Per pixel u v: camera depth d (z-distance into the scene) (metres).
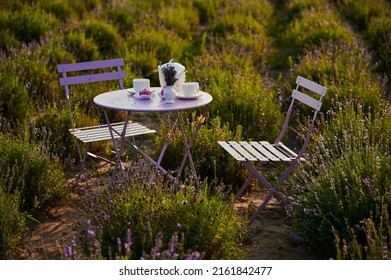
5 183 4.53
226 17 12.31
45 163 4.92
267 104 6.67
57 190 4.89
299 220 4.26
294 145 6.45
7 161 4.84
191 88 4.81
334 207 4.02
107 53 9.75
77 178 5.25
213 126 5.86
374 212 3.88
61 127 6.00
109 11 12.08
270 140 6.23
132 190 4.11
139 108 4.46
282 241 4.32
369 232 3.46
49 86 7.54
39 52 8.30
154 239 3.56
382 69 8.95
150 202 3.93
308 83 4.86
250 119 6.39
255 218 4.61
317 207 3.98
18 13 10.20
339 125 5.62
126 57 9.18
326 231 3.94
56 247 4.22
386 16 11.63
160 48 9.93
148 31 10.95
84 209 4.84
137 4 13.37
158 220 3.62
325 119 6.75
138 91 5.02
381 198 3.89
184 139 4.92
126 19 11.79
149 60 9.23
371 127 5.54
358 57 8.52
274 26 13.30
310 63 8.35
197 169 5.32
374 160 4.27
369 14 12.23
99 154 6.14
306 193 4.40
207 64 8.58
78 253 3.98
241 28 11.80
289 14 13.90
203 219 3.69
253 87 7.27
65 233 4.43
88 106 7.01
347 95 6.81
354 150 4.61
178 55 9.83
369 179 4.07
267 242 4.31
